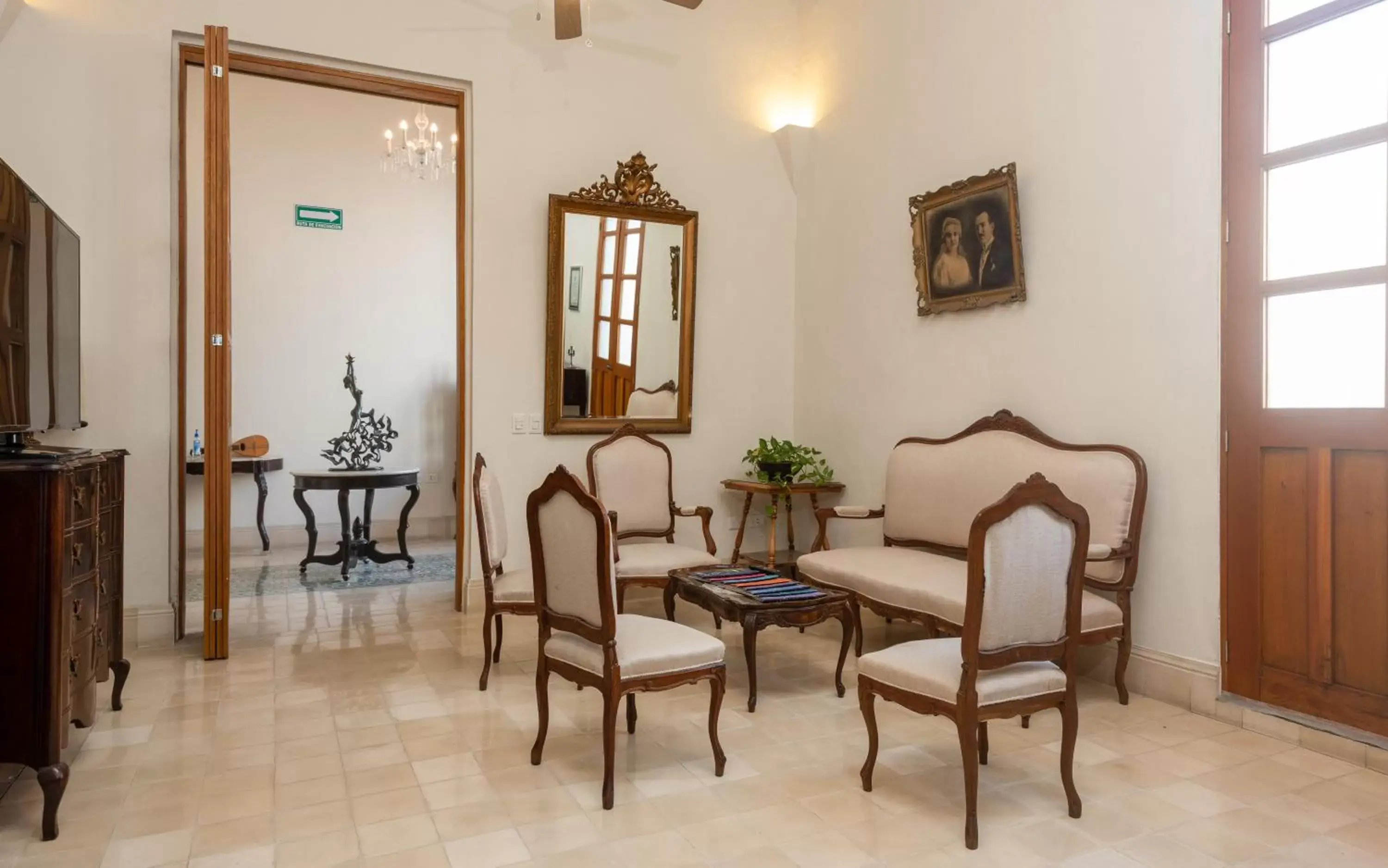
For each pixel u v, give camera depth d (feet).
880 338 18.01
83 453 9.80
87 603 9.91
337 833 8.21
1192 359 11.96
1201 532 11.82
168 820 8.46
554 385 17.94
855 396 18.74
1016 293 14.51
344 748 10.36
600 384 18.47
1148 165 12.57
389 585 20.49
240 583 20.61
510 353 17.72
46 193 14.16
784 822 8.51
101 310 14.47
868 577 13.58
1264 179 11.21
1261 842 8.14
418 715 11.52
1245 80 11.39
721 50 19.88
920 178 16.84
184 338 15.24
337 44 16.15
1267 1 11.21
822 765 9.94
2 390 8.98
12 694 8.00
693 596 12.92
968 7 15.72
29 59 14.06
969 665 8.05
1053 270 14.02
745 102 20.18
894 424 17.60
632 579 14.55
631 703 10.94
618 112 18.69
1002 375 15.02
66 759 9.95
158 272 14.85
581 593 9.25
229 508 14.11
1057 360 13.97
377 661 14.07
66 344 11.91
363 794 9.09
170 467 15.01
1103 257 13.21
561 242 17.85
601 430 18.49
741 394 20.25
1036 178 14.33
